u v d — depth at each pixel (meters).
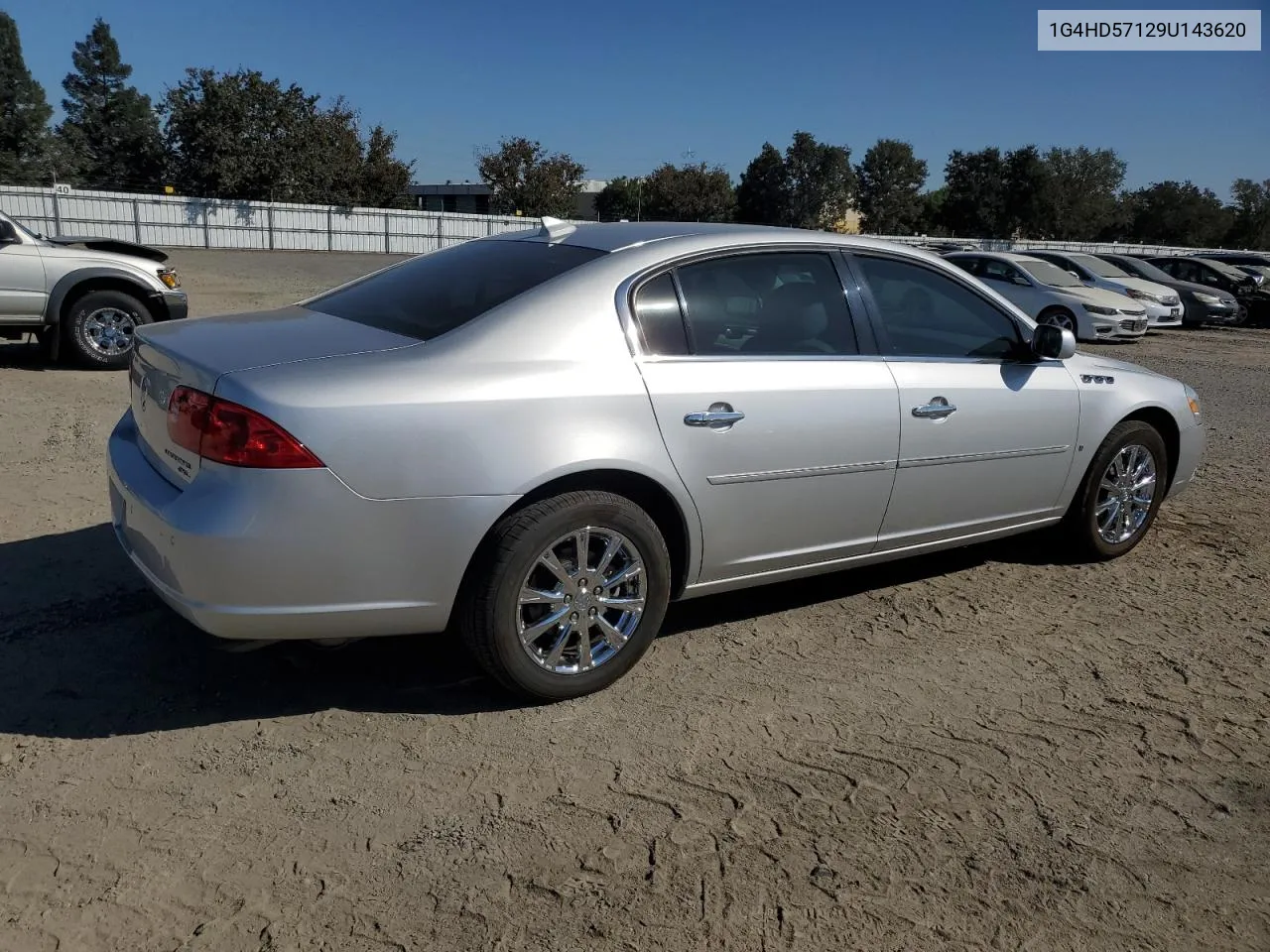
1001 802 2.94
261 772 2.94
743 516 3.63
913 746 3.23
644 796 2.89
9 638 3.68
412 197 52.50
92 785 2.83
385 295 3.80
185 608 2.97
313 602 2.95
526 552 3.15
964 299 4.40
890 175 69.69
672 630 4.08
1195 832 2.84
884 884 2.56
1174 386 5.24
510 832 2.71
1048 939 2.40
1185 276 22.05
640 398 3.32
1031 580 4.83
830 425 3.75
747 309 3.72
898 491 4.05
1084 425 4.71
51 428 6.90
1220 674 3.85
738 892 2.51
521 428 3.10
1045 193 57.59
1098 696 3.63
